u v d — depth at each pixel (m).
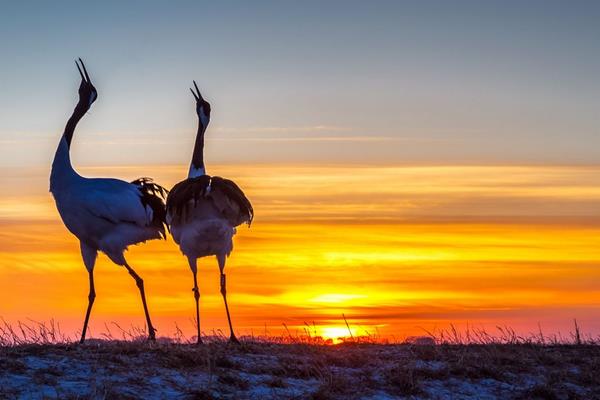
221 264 17.42
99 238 17.19
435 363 15.34
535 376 15.02
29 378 12.98
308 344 16.31
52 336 16.67
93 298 17.05
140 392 12.90
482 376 14.83
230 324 16.92
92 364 13.78
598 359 16.09
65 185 17.11
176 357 14.50
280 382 13.79
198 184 16.88
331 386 13.77
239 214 17.19
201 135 19.19
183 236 17.17
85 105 17.73
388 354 15.86
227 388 13.41
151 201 17.48
